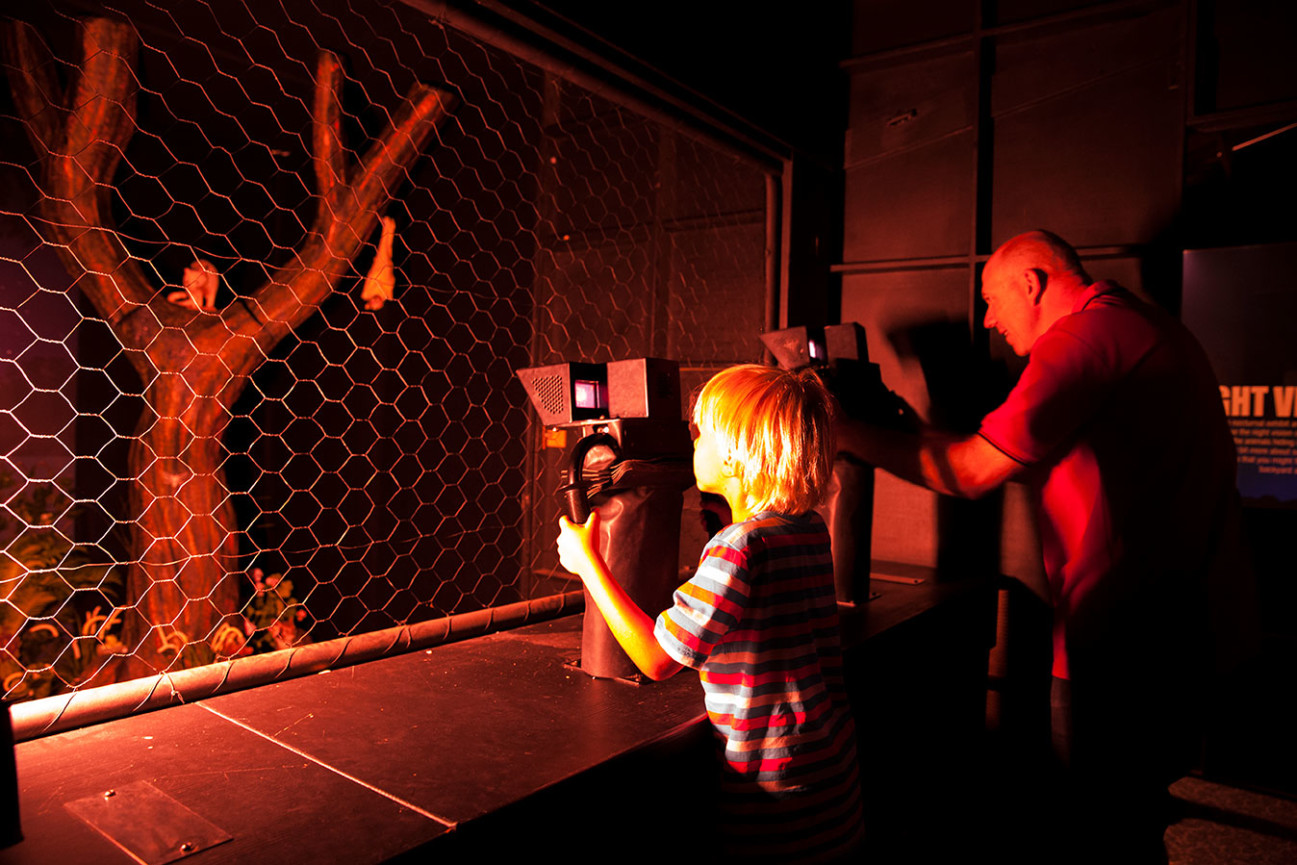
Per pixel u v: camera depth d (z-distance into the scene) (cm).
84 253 211
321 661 144
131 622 233
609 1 188
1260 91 248
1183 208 257
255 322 234
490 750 111
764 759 108
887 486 304
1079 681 196
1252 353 252
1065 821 204
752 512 121
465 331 411
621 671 144
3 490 303
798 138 279
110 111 204
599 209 351
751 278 303
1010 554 279
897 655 195
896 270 306
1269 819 243
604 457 140
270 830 86
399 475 422
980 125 285
